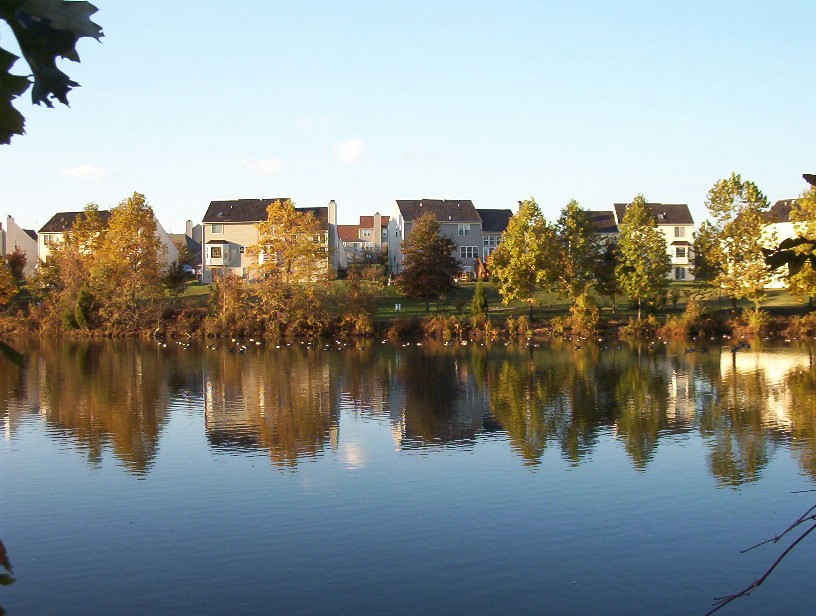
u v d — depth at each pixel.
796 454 28.44
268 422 35.41
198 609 16.67
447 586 17.67
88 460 28.52
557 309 83.06
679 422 34.28
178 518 22.19
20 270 98.75
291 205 78.56
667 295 83.81
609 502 23.27
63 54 2.39
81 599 17.16
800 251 4.14
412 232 83.38
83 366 56.25
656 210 110.25
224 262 102.81
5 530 21.31
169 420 35.88
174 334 79.50
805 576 17.98
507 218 117.75
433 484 25.27
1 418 36.34
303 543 20.23
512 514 22.33
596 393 42.34
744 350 62.22
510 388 44.66
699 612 16.38
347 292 78.50
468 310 82.75
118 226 79.81
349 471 26.94
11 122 2.37
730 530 20.94
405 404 39.94
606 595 17.16
